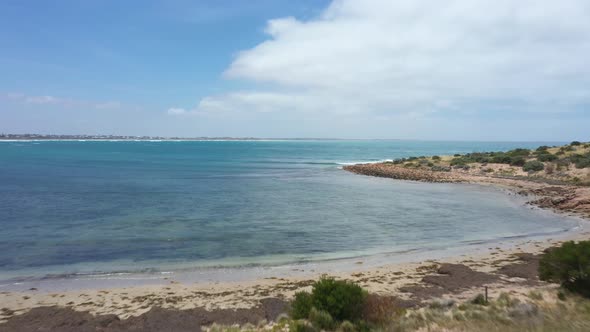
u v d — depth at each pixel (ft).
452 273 59.26
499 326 32.89
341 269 63.62
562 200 128.06
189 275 60.18
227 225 97.25
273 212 116.78
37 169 252.21
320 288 38.65
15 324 41.88
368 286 54.44
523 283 54.39
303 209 122.83
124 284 56.08
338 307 36.83
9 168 257.14
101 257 69.31
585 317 34.47
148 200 135.74
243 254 72.33
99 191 155.22
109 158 392.06
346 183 201.36
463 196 154.30
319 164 351.87
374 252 74.43
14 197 137.08
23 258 68.13
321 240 83.61
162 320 42.29
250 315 43.75
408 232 91.97
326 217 109.91
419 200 144.05
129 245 77.25
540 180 181.27
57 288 54.29
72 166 282.36
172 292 52.70
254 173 255.91
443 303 43.14
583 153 219.61
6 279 57.77
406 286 54.19
